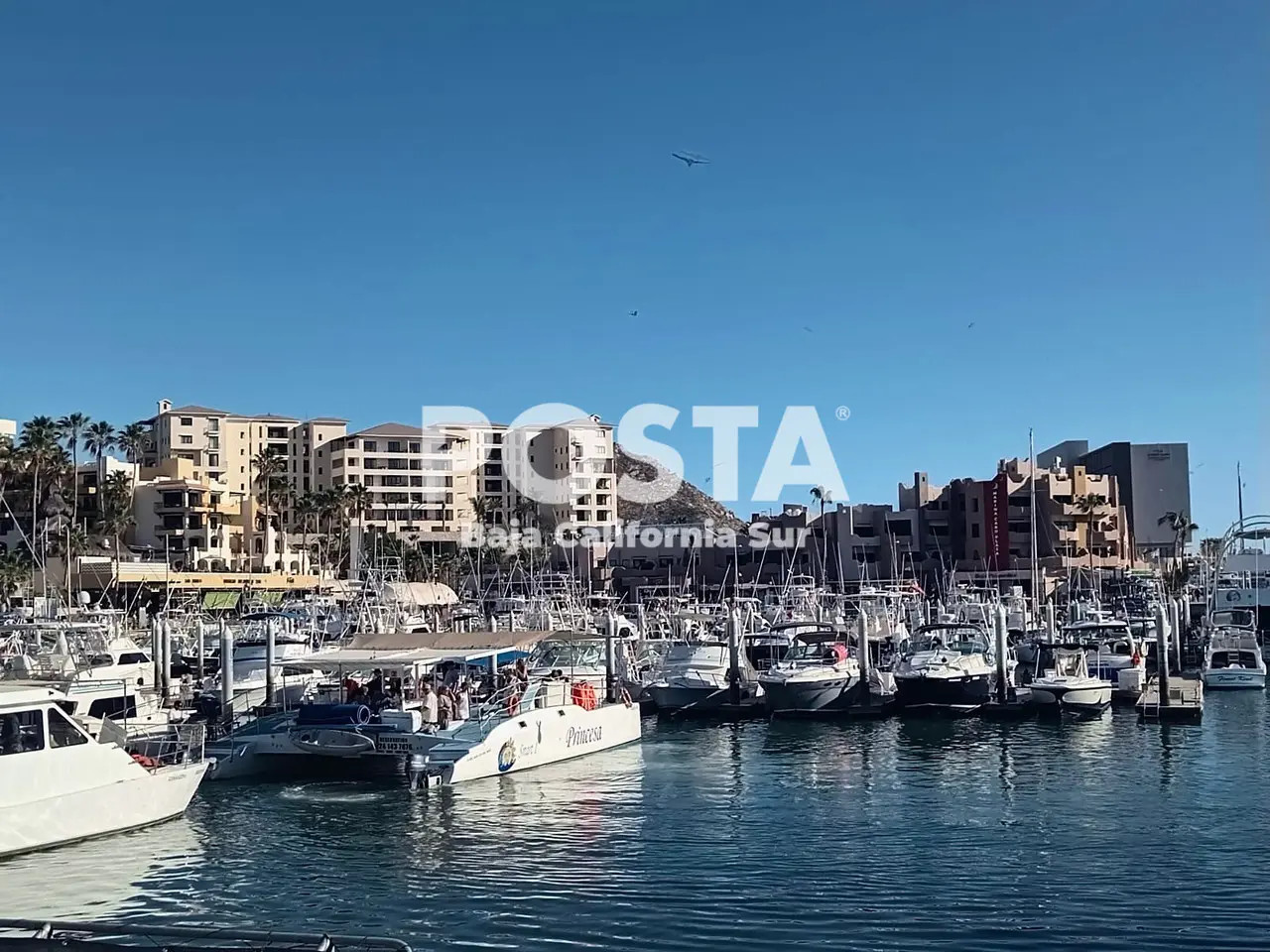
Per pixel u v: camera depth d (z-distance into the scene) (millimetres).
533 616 64750
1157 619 50750
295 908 21516
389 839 26594
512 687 36000
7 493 108750
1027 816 29094
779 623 61562
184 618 74938
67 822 25391
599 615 70250
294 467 166750
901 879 23328
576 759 37344
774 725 46938
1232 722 46594
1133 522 147125
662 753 39469
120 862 24547
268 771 33188
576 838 26750
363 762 32906
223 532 137000
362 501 137750
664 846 26031
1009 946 19375
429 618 64812
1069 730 44625
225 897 22188
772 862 24625
